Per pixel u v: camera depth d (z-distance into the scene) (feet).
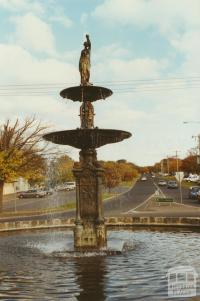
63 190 271.90
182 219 85.25
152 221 88.38
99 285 35.47
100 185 54.85
